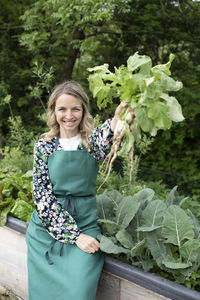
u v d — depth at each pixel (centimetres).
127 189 297
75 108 165
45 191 170
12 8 630
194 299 132
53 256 166
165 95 136
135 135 145
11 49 654
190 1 546
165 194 351
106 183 296
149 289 148
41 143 174
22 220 215
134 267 156
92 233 170
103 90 153
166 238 172
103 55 593
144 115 136
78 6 398
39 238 174
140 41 584
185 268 153
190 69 568
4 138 578
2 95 570
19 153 344
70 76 586
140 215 182
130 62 140
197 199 421
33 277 168
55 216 167
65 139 175
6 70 608
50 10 473
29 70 582
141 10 552
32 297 168
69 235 164
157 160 647
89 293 151
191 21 552
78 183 170
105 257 166
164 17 548
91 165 172
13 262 211
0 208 220
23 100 599
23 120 615
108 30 543
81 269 154
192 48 575
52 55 607
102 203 191
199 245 151
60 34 538
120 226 177
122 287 162
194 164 624
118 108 155
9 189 244
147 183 373
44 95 619
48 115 175
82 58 645
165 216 161
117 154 151
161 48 605
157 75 126
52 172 169
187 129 628
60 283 156
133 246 163
